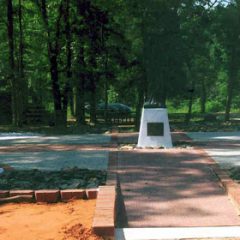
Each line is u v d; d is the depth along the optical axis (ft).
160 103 57.82
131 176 39.75
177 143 60.85
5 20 102.68
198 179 38.34
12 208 30.22
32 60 113.91
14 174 39.04
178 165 44.19
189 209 30.63
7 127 94.84
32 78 120.47
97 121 113.70
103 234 24.27
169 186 36.24
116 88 110.73
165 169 42.39
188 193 34.27
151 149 55.26
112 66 102.53
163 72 71.00
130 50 99.96
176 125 95.09
